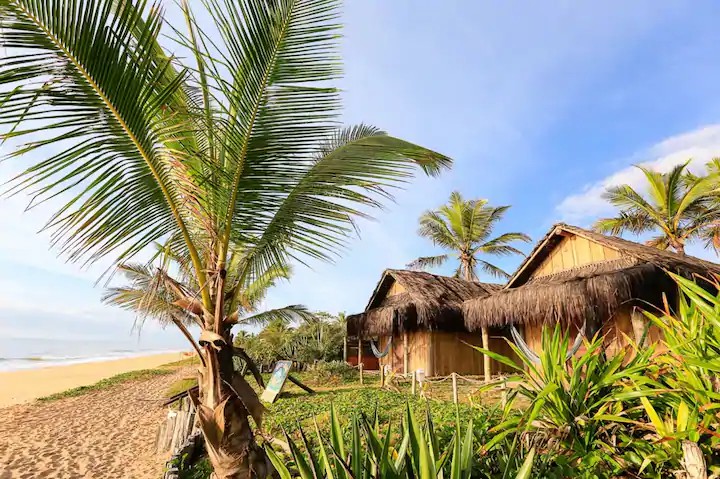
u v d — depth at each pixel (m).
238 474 3.61
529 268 13.88
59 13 2.78
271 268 4.91
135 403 15.74
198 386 3.88
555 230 13.00
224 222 4.02
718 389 2.41
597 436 2.87
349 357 23.55
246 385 3.91
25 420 12.62
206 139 4.40
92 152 3.27
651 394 2.54
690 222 21.56
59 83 2.90
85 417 12.94
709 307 2.43
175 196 3.90
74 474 7.33
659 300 9.80
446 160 4.26
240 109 3.63
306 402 11.30
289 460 5.16
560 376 3.09
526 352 5.75
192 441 6.93
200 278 4.02
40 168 3.09
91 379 27.91
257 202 4.05
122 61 3.02
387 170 4.13
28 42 2.79
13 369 37.62
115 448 9.02
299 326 27.14
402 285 17.84
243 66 3.52
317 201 4.12
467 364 16.62
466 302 13.44
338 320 29.28
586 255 12.40
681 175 21.75
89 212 3.43
